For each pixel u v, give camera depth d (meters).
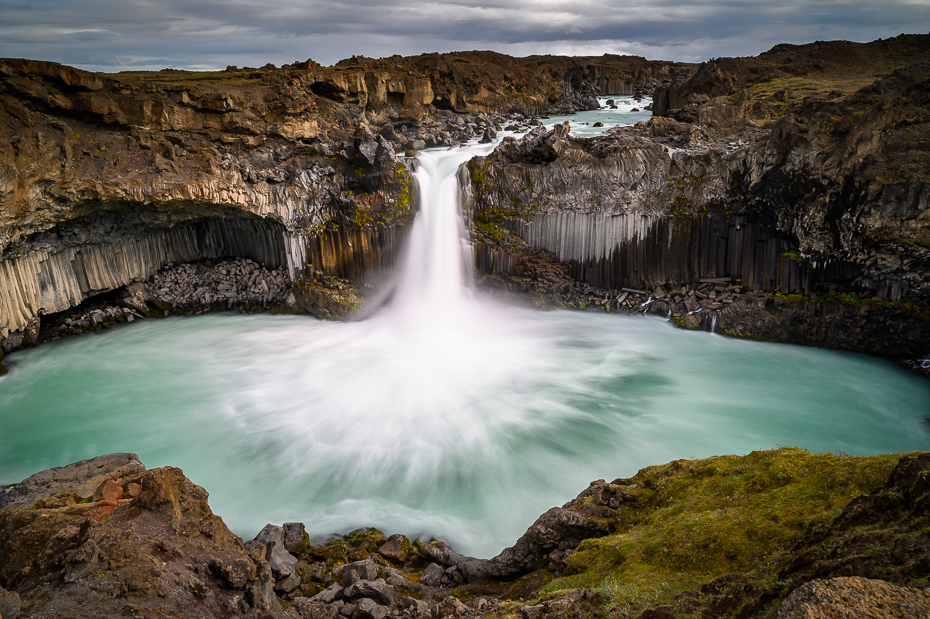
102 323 34.72
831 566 8.80
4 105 28.41
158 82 36.62
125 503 12.97
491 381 28.80
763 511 12.41
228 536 13.25
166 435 24.27
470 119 56.91
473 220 38.53
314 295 36.56
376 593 14.38
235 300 37.53
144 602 10.09
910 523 9.19
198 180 32.75
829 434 24.17
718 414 25.70
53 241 31.59
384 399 27.08
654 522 13.83
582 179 36.62
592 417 25.41
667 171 35.44
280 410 26.17
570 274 38.22
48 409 26.25
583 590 11.62
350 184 37.72
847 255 30.58
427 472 21.81
